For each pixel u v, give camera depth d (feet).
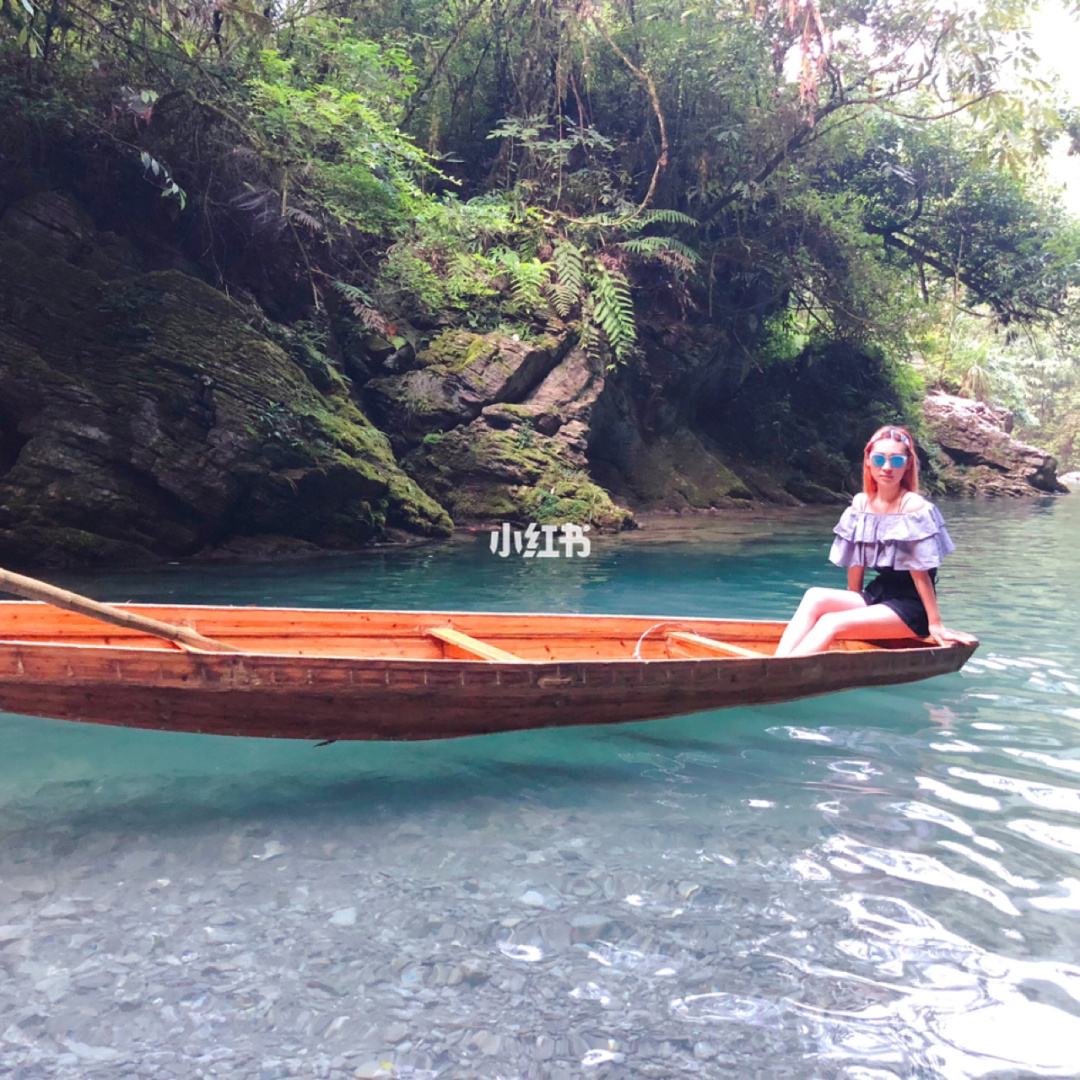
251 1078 5.21
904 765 10.43
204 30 34.53
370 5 45.73
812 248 58.80
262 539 30.89
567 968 6.31
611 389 48.19
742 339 61.77
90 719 8.91
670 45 49.34
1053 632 17.95
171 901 7.22
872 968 6.32
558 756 10.78
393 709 9.65
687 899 7.28
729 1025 5.71
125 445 28.25
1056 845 8.30
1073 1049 5.52
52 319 28.78
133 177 34.27
